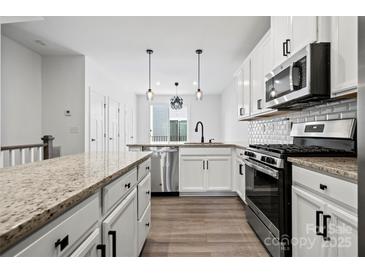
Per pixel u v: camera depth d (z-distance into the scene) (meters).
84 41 3.64
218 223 2.75
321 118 2.24
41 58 4.31
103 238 1.08
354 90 1.44
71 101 4.32
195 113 8.41
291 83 1.86
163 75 5.71
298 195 1.58
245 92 3.64
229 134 6.79
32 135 4.08
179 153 3.88
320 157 1.67
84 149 4.31
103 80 5.24
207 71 5.34
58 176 1.09
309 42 1.73
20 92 3.81
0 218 0.57
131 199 1.57
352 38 1.39
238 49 3.93
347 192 1.10
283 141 3.09
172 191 3.98
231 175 3.87
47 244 0.66
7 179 1.02
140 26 3.10
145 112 8.45
